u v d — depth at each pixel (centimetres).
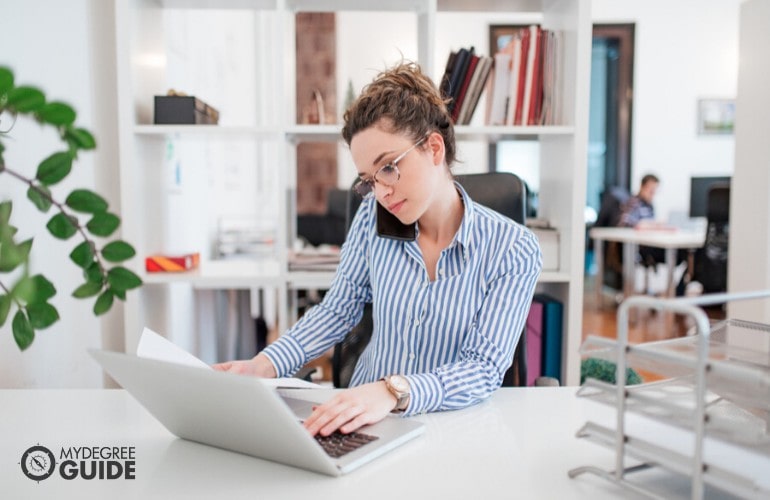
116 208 190
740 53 299
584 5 183
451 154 116
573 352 191
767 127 283
